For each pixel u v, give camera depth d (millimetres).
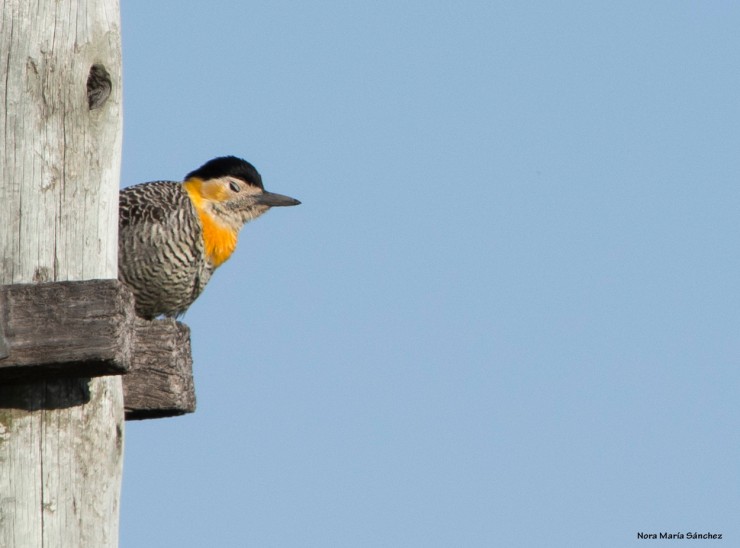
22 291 9773
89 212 10992
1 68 10695
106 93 11352
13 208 10562
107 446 10867
